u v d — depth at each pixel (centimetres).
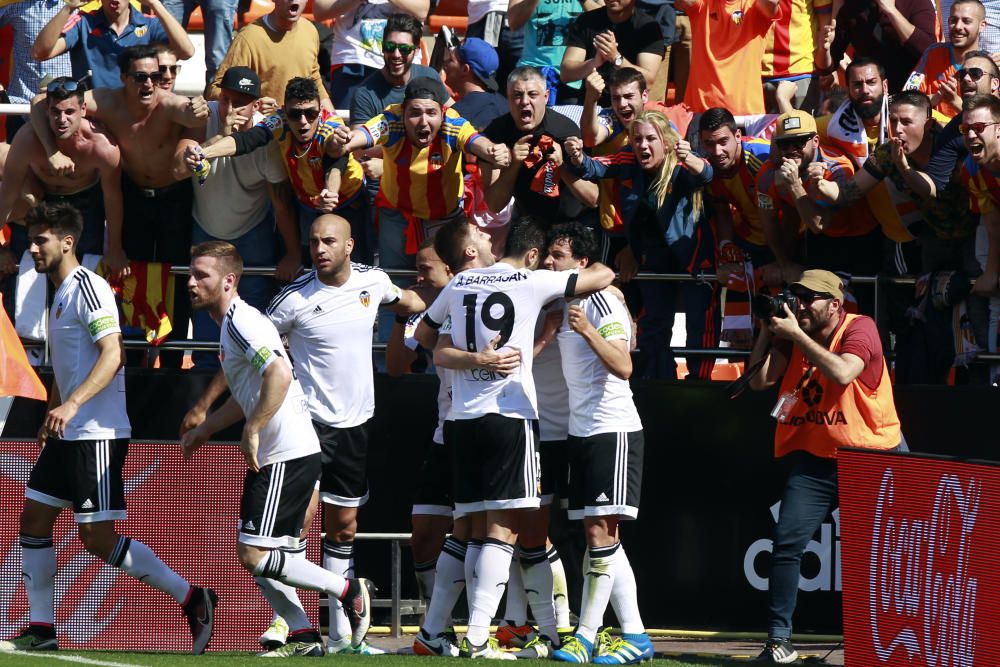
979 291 2422
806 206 2436
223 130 2564
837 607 2456
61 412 1975
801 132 2448
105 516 2077
